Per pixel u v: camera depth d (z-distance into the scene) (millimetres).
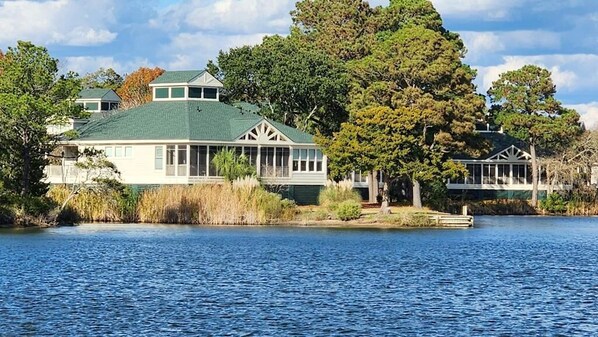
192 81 136000
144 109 135500
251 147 129250
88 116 114438
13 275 69688
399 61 138625
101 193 113125
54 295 61375
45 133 108312
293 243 96312
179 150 125938
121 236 99375
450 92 137000
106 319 53938
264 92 150750
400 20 179625
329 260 82688
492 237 109812
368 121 122812
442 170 129625
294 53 153375
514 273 76500
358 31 183000
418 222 122000
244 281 69125
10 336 49656
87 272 72250
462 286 68375
